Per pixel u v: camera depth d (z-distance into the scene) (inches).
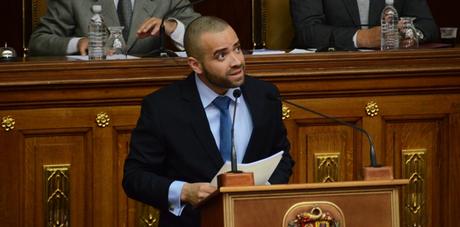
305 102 457.4
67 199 442.9
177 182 351.3
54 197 442.0
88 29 517.3
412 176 470.6
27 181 439.8
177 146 362.6
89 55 472.4
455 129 472.1
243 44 716.0
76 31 544.7
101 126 441.4
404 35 506.9
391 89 463.2
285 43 607.8
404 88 464.4
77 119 440.1
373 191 304.3
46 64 433.1
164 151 366.0
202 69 357.7
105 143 442.9
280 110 376.8
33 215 440.5
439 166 473.1
